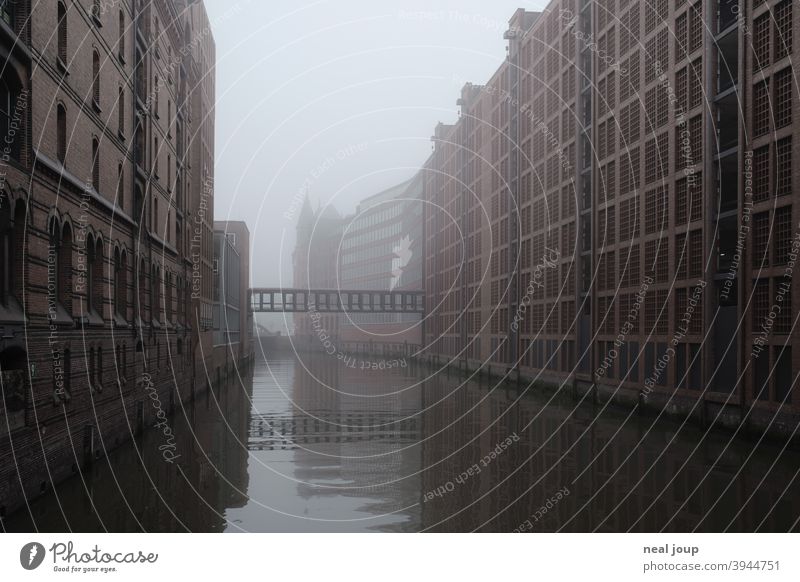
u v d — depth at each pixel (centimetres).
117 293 2366
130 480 1795
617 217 3634
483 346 6350
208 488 1750
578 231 4138
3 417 1345
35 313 1541
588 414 3334
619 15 3656
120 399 2269
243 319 7900
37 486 1537
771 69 2405
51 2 1661
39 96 1587
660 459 2133
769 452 2219
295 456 2233
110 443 2144
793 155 2280
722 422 2648
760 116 2497
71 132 1825
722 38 2791
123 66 2391
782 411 2289
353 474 1958
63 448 1706
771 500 1616
